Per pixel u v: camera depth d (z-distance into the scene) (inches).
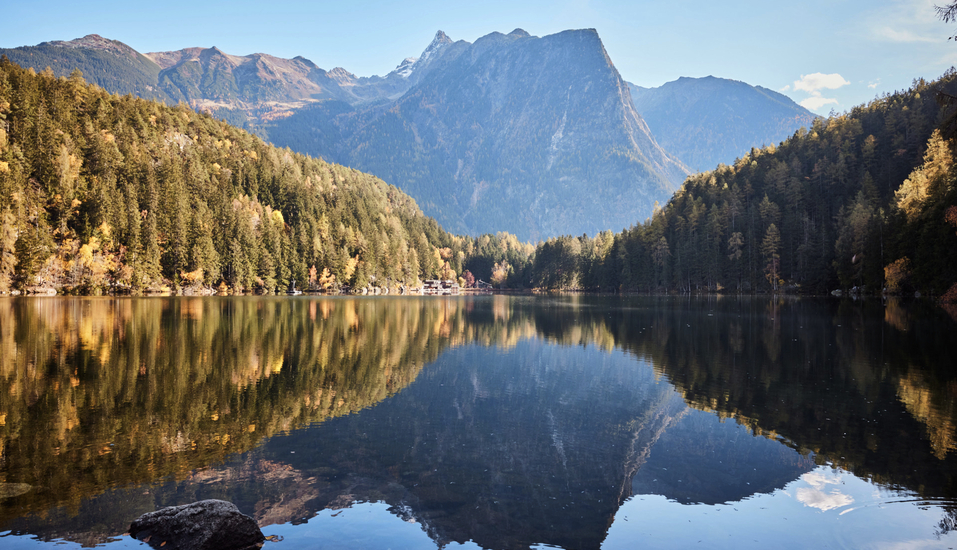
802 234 5142.7
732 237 5502.0
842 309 2893.7
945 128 1051.9
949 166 2871.6
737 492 549.6
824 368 1191.6
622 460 645.3
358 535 446.6
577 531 463.2
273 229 6146.7
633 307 3575.3
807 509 505.4
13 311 2495.1
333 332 1925.4
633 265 6673.2
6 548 402.9
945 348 1424.7
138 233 4662.9
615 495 543.8
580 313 3056.1
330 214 7529.5
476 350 1545.3
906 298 3371.1
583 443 709.9
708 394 975.0
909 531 460.1
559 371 1219.9
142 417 786.2
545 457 656.4
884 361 1259.2
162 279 4943.4
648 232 6692.9
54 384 986.1
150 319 2219.5
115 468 586.9
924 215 3041.3
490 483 572.1
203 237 5231.3
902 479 572.7
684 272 6013.8
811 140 6658.5
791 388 1005.8
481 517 488.7
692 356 1397.6
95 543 413.7
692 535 456.8
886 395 938.1
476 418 826.8
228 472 583.8
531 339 1807.3
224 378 1071.6
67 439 682.8
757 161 7037.4
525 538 449.4
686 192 7327.8
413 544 430.9
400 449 676.7
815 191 5733.3
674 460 642.8
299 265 6274.6
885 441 692.7
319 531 453.4
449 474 595.2
